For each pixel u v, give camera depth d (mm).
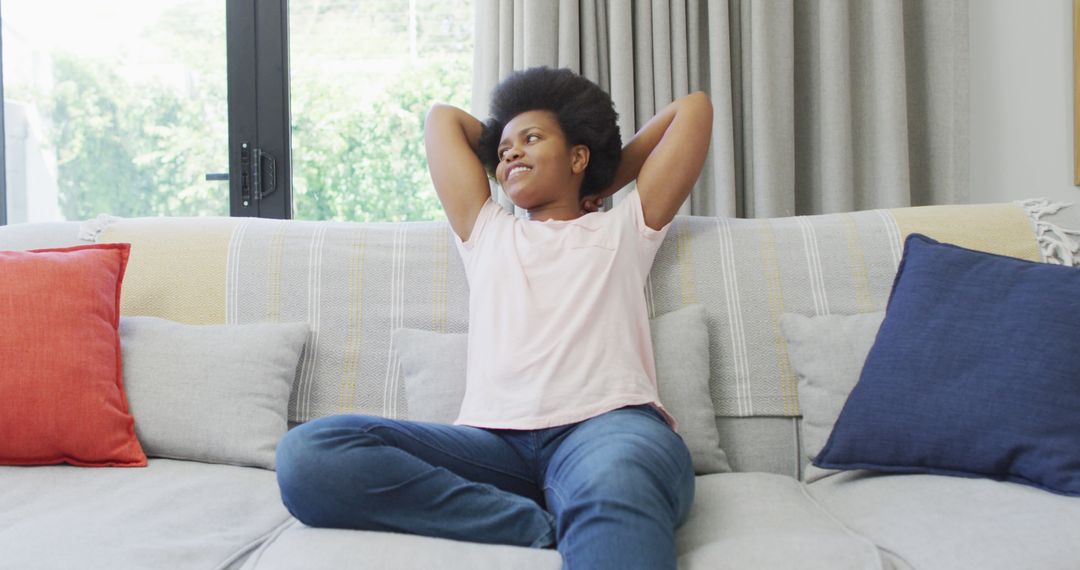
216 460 1348
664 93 1978
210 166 2314
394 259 1595
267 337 1455
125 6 2330
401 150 2320
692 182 1496
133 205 2340
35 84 2354
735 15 2055
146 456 1362
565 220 1511
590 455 998
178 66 2316
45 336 1298
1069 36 2018
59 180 2357
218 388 1374
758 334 1484
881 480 1184
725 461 1372
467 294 1554
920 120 2066
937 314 1238
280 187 2266
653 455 982
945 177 2006
